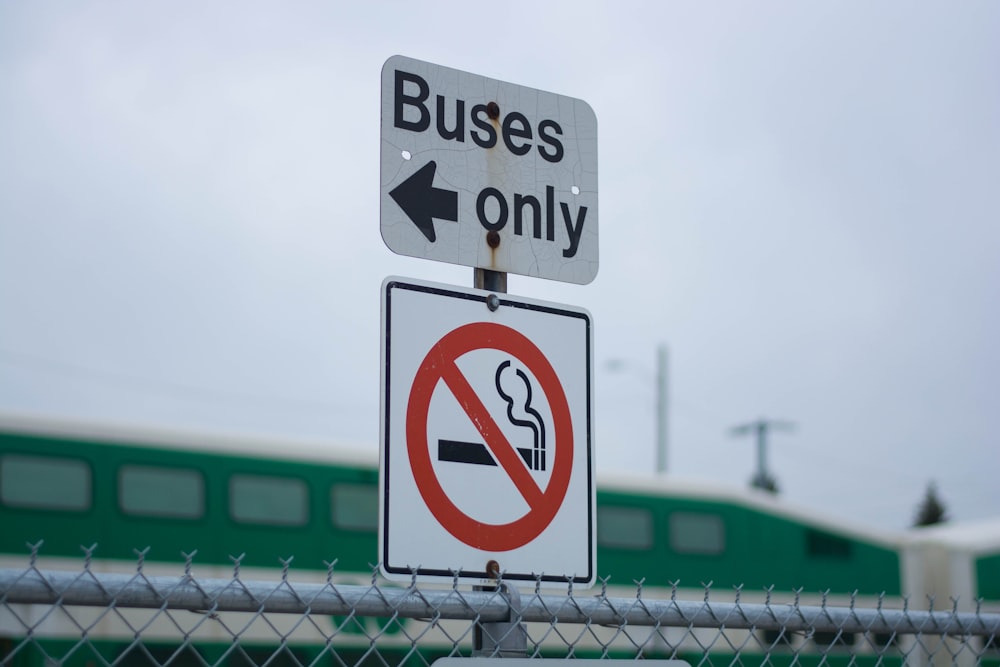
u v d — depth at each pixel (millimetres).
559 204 3045
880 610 3334
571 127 3121
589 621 2799
